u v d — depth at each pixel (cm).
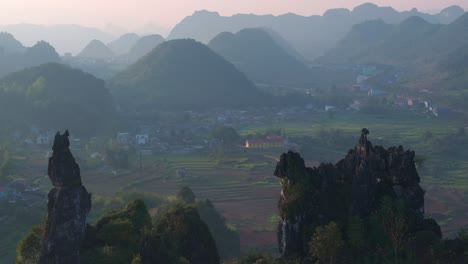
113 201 16475
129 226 7450
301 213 7469
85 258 6850
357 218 7119
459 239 6981
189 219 7606
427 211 18462
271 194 19725
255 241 14550
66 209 6725
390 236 6862
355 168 7888
